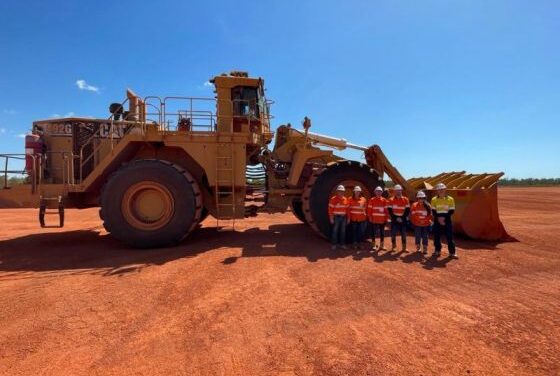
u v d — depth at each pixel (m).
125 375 2.93
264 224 11.41
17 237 9.23
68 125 8.70
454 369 2.95
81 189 7.80
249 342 3.45
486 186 8.67
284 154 9.28
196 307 4.34
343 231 7.53
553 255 6.95
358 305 4.36
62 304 4.47
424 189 9.53
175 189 7.60
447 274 5.66
